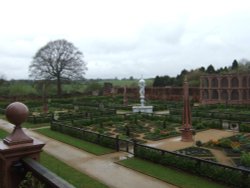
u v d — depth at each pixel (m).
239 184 10.24
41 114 31.84
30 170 3.39
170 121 26.17
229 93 42.53
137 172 12.18
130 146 17.05
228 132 21.41
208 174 11.24
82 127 23.50
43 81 58.75
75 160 14.13
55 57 58.19
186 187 10.38
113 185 10.60
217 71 64.25
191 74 63.28
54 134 21.02
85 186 10.38
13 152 3.47
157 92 56.12
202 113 28.97
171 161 12.68
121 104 43.00
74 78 59.91
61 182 2.90
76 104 44.72
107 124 24.19
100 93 66.38
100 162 13.76
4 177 3.54
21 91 63.00
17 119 3.57
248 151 14.91
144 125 23.97
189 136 18.27
